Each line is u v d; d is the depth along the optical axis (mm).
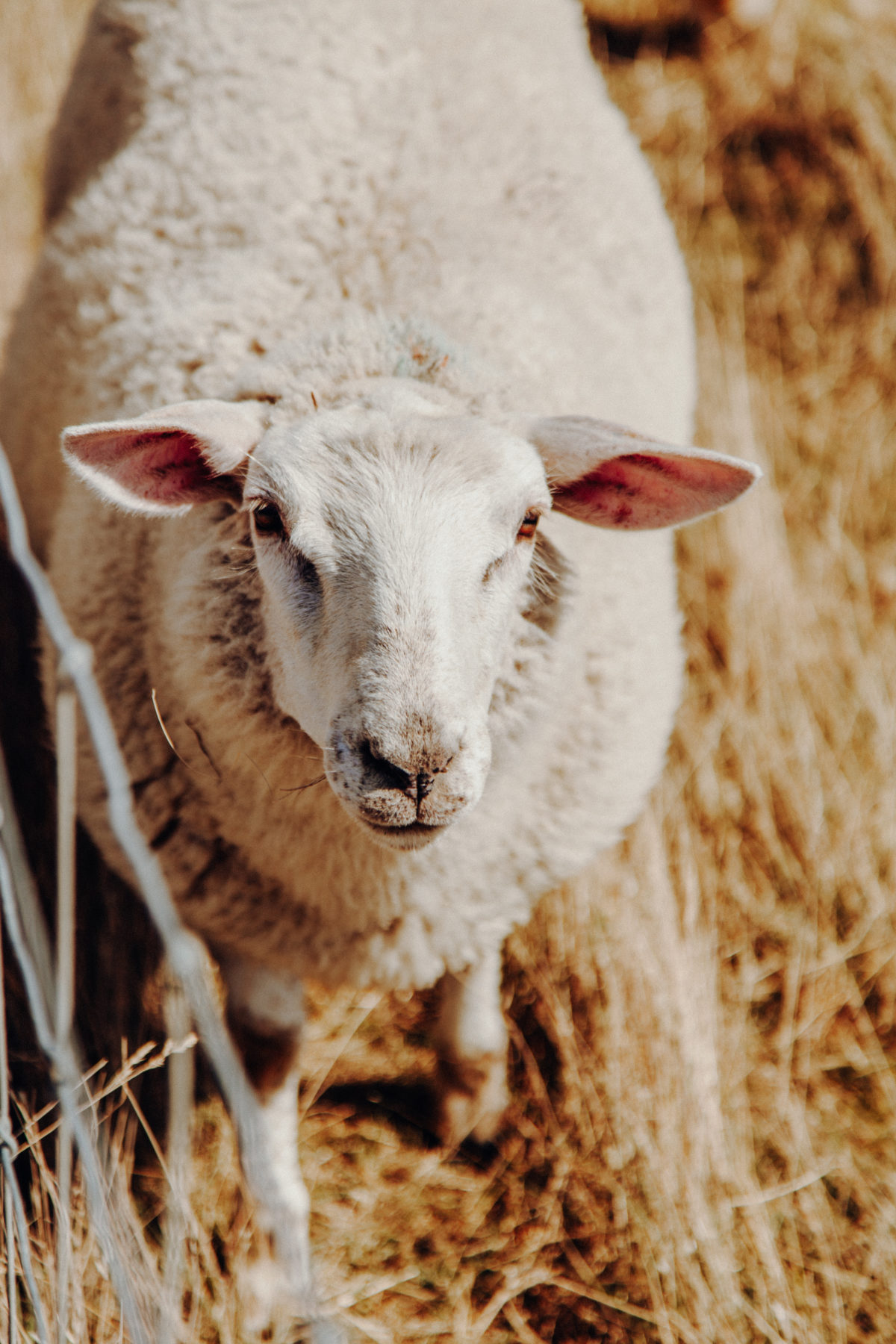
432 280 3002
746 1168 3465
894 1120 3715
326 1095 3842
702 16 6145
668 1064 3508
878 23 6016
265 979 3266
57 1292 2514
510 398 2803
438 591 2322
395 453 2414
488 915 3193
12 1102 3146
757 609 4734
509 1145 3697
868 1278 3273
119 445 2525
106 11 3947
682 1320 3139
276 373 2719
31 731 3930
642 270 3592
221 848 3041
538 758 3025
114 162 3562
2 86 5969
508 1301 3348
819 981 4039
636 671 3238
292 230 3076
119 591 3064
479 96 3404
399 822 2303
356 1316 3303
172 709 2941
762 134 5887
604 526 2834
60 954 1783
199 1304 2914
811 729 4500
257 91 3348
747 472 2541
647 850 3953
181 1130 1804
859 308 5684
